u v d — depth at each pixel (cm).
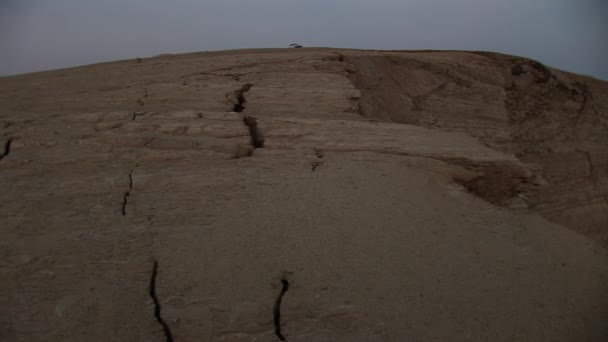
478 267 304
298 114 552
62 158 386
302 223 328
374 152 457
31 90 587
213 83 612
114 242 296
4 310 240
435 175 438
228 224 322
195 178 377
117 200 341
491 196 475
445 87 873
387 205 363
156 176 374
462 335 246
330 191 374
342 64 731
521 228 364
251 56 746
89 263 277
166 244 298
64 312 241
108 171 377
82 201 336
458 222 358
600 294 302
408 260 300
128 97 553
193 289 263
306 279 275
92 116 461
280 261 288
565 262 328
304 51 873
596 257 346
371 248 307
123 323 237
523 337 252
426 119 818
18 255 279
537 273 309
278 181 383
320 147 457
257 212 338
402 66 845
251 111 549
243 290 264
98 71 688
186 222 322
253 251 296
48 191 344
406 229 334
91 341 225
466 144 511
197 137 439
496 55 1016
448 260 306
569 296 291
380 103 746
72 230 305
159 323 239
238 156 424
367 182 396
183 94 569
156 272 274
